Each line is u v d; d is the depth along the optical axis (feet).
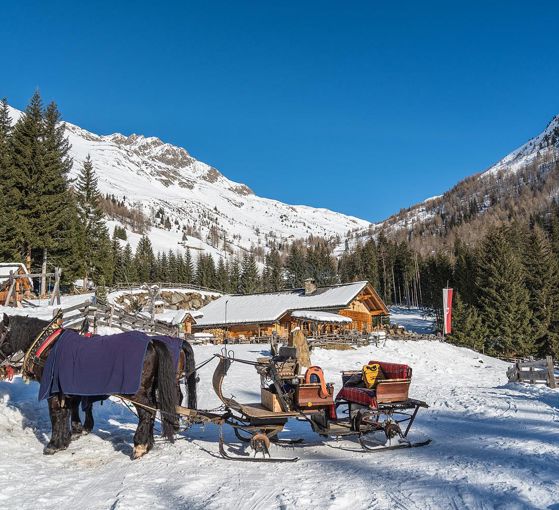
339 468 23.79
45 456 26.37
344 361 90.94
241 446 29.07
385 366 30.30
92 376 25.94
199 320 153.48
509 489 19.31
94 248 184.34
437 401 48.60
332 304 138.92
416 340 131.85
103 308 78.23
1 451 26.37
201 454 27.04
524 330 150.10
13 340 29.53
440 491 19.52
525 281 171.73
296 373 28.63
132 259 321.93
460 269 220.02
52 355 27.22
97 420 34.99
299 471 23.43
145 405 26.50
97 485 21.81
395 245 356.18
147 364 26.71
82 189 186.09
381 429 28.45
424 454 26.25
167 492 20.56
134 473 23.39
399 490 19.89
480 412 40.86
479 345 149.07
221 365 28.09
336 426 28.50
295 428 34.73
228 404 27.32
